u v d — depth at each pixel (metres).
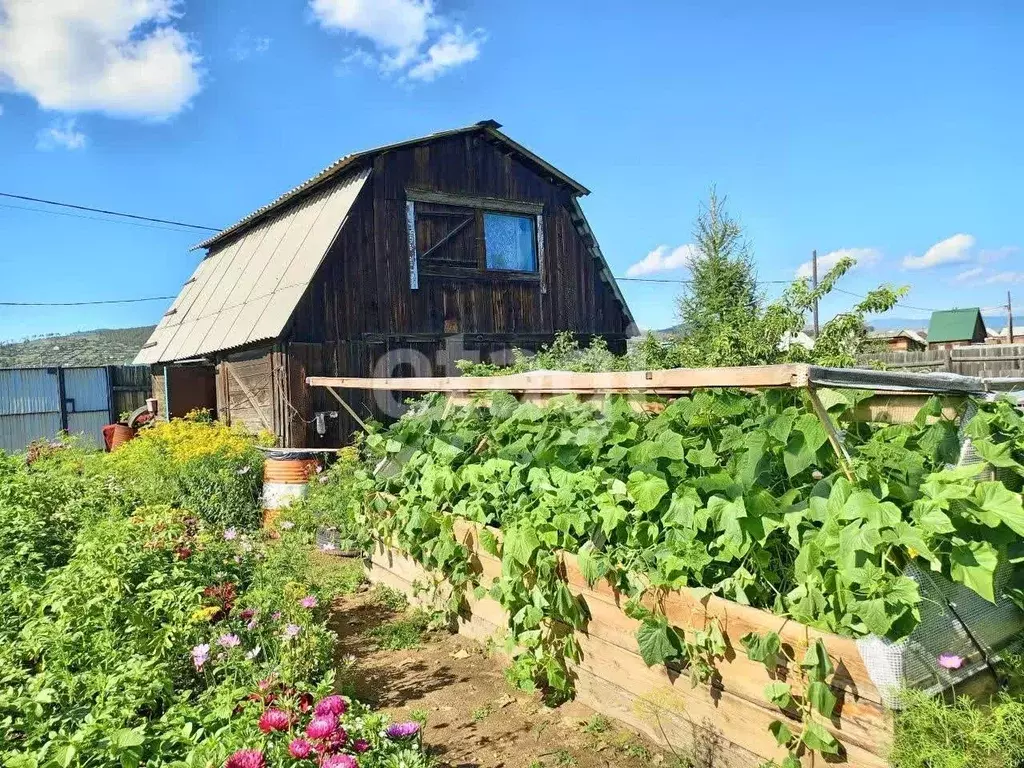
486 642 3.99
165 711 2.69
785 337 8.29
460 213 13.06
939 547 2.33
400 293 12.21
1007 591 2.56
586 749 2.94
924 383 2.68
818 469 2.98
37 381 18.64
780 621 2.37
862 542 2.24
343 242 11.58
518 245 13.91
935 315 36.31
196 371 13.93
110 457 9.38
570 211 14.67
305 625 3.54
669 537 2.92
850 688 2.16
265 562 4.60
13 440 18.23
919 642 2.17
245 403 12.44
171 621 3.24
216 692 2.71
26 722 2.35
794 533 2.60
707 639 2.58
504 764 2.88
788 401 3.32
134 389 20.16
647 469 3.21
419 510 4.38
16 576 3.89
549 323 14.16
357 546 5.62
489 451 4.47
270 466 7.65
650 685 2.90
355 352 11.59
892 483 2.53
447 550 4.10
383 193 12.13
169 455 8.53
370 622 4.57
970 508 2.37
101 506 5.95
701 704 2.68
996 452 2.72
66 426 19.03
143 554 3.77
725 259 20.33
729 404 3.42
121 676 2.54
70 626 3.02
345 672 3.66
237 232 16.83
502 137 13.34
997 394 3.29
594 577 3.04
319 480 7.41
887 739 2.06
